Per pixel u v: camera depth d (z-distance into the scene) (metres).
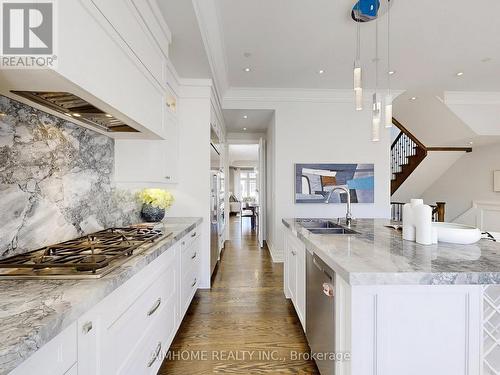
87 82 1.07
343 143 4.44
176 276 2.03
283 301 2.87
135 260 1.26
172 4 1.92
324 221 2.78
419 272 1.08
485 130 4.61
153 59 1.87
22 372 0.63
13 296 0.85
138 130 1.84
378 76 3.83
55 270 1.04
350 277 1.08
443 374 1.17
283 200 4.41
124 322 1.15
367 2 2.28
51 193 1.48
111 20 1.27
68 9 0.95
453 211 6.57
